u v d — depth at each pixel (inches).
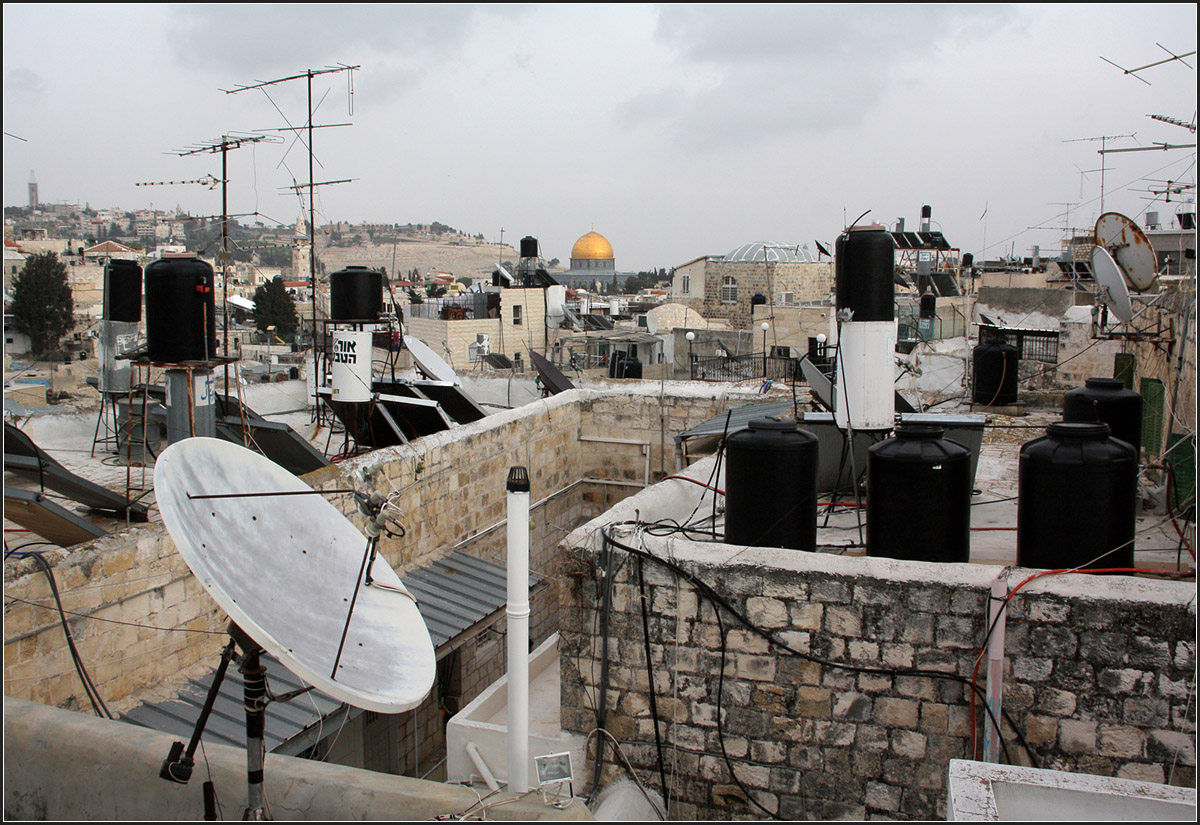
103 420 624.4
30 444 406.9
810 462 303.3
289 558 211.3
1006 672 256.7
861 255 328.2
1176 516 350.9
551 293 2074.3
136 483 494.6
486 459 545.0
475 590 474.6
